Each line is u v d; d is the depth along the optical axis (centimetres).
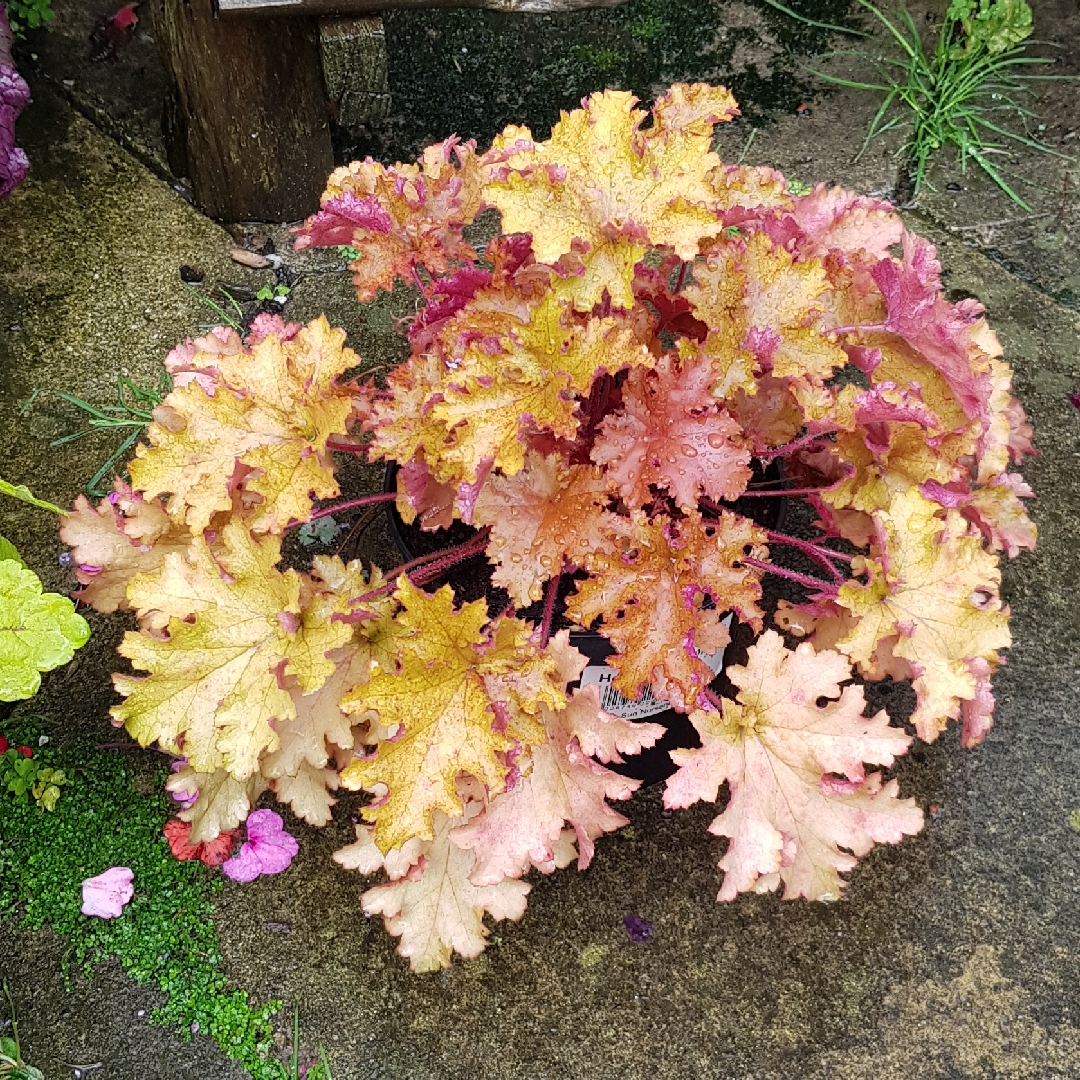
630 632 43
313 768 49
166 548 50
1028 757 60
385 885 48
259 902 57
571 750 45
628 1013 53
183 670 43
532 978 54
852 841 44
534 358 43
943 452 48
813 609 50
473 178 47
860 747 44
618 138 44
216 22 71
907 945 55
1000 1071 52
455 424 42
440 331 47
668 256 52
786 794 44
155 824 59
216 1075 52
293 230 82
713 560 44
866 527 51
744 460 44
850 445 49
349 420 54
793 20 95
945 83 88
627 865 57
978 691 47
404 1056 53
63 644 51
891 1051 52
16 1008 54
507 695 43
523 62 91
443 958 47
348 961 55
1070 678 63
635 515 44
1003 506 51
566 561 48
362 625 47
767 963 55
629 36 93
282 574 45
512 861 44
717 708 49
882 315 50
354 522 68
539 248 43
